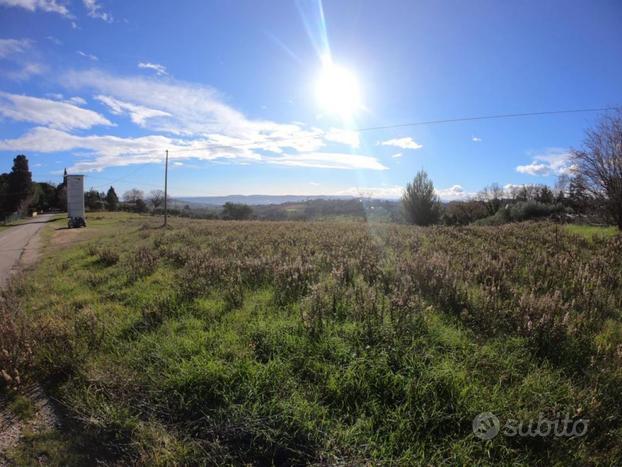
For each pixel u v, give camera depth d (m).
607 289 5.68
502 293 5.50
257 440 2.91
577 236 11.27
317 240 12.03
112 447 2.95
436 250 9.60
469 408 2.93
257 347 4.07
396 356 3.60
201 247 12.20
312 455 2.73
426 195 27.28
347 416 3.01
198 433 3.02
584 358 3.69
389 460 2.56
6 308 6.27
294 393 3.23
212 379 3.49
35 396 3.71
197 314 5.32
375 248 9.91
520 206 25.98
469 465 2.51
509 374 3.41
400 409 3.02
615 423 2.88
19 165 71.94
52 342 4.54
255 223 24.48
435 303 5.12
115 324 5.12
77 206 36.44
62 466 2.75
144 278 7.97
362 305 4.66
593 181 13.66
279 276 6.39
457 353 3.77
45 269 11.64
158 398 3.44
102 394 3.57
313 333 4.19
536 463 2.54
